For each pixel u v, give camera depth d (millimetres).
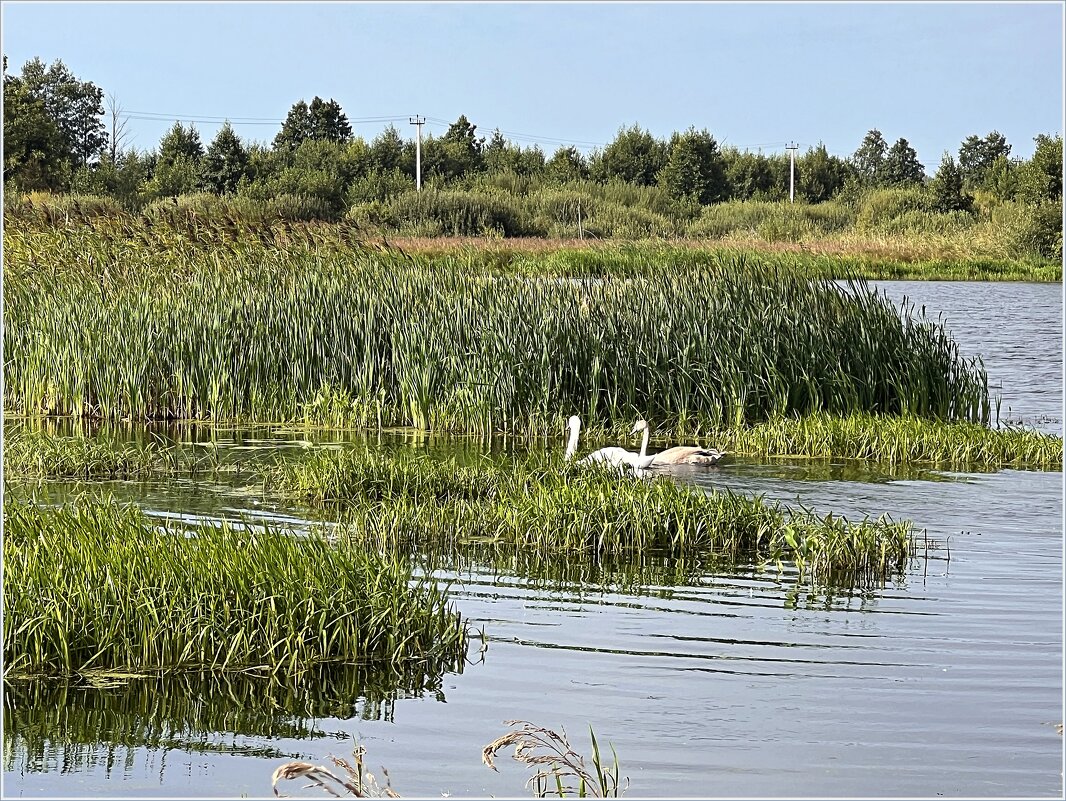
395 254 39406
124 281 34250
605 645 13227
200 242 38250
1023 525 18875
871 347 28938
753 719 11234
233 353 30391
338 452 24219
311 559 13609
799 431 25938
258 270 34500
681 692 11883
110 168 106188
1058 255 88625
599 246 76938
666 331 29344
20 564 13312
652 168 131875
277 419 30047
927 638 13547
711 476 22688
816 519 18047
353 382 30328
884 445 25078
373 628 12789
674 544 17422
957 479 22609
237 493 20922
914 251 87125
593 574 16156
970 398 29266
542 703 11609
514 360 28953
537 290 31031
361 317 30797
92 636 12438
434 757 10414
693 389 29109
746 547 17688
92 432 27844
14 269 35406
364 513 18375
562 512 17797
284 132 147000
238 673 12258
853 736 10867
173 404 30484
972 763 10352
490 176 115188
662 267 32688
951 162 115750
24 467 22578
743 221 105562
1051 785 9938
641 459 23219
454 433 28344
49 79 136750
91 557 13305
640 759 10375
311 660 12438
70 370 30656
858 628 13867
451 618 13305
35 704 11445
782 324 29219
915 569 16469
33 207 41000
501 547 17453
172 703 11547
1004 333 47531
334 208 100250
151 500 20141
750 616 14336
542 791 9812
